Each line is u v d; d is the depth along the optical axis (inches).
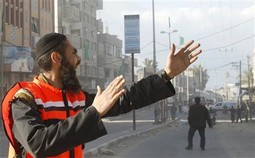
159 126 1262.3
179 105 2564.0
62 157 90.1
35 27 1628.9
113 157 535.5
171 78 103.1
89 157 525.0
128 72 3265.3
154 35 1606.8
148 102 102.3
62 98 94.0
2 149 644.7
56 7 2164.1
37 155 78.6
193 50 103.2
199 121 617.6
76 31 2357.3
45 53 95.0
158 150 618.5
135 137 869.8
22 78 1427.2
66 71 95.7
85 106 100.7
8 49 1304.1
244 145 681.0
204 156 545.3
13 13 1423.5
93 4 2620.6
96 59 2556.6
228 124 1386.6
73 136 77.7
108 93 82.3
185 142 750.5
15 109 86.1
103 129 79.1
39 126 81.1
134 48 952.9
